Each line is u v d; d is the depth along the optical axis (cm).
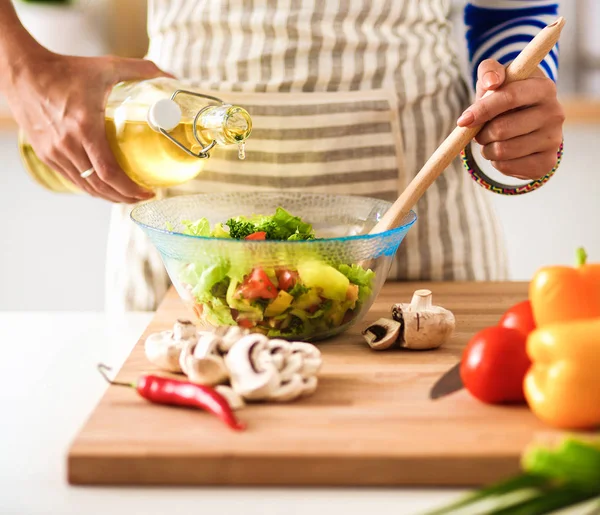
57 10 216
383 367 91
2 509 67
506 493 58
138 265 131
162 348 88
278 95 124
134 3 219
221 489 70
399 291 125
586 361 71
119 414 78
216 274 92
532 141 107
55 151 112
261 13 122
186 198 113
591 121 243
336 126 125
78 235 247
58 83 107
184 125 97
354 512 66
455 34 261
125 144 102
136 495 69
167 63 128
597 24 282
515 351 79
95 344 107
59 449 77
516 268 261
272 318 94
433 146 130
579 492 59
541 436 73
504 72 102
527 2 131
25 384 93
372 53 125
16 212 245
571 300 78
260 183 126
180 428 75
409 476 70
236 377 81
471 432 74
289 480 70
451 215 132
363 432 74
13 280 250
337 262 94
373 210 113
